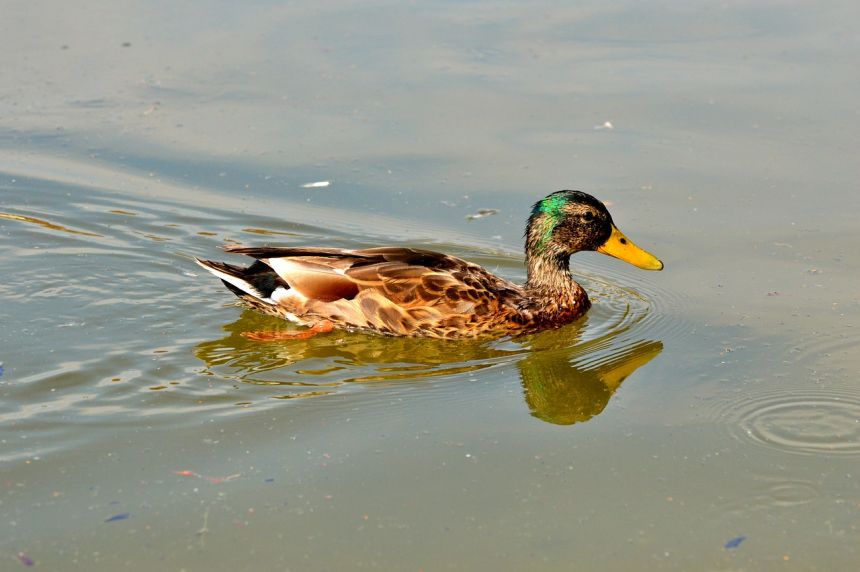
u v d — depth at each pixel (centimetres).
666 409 1201
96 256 1588
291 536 959
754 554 942
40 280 1510
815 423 1153
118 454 1086
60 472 1050
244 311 1459
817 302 1433
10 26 2400
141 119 1992
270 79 2145
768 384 1241
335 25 2419
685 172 1802
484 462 1090
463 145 1905
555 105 2038
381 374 1297
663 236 1625
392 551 941
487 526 979
